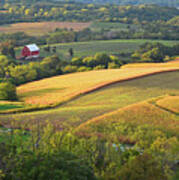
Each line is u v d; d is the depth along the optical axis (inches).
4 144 1267.2
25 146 1312.7
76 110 2469.2
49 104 2736.2
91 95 2918.3
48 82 3922.2
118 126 2101.4
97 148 1435.8
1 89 3137.3
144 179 1003.3
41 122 2160.4
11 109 2556.6
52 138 1433.3
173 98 2650.1
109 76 3703.3
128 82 3257.9
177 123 2162.9
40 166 938.7
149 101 2583.7
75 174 924.6
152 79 3356.3
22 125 2076.8
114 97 2810.0
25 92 3459.6
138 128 2073.1
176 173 1235.2
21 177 943.7
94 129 2070.6
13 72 4544.8
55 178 890.7
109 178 1059.9
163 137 1862.7
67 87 3388.3
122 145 1851.6
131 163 1066.1
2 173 992.2
